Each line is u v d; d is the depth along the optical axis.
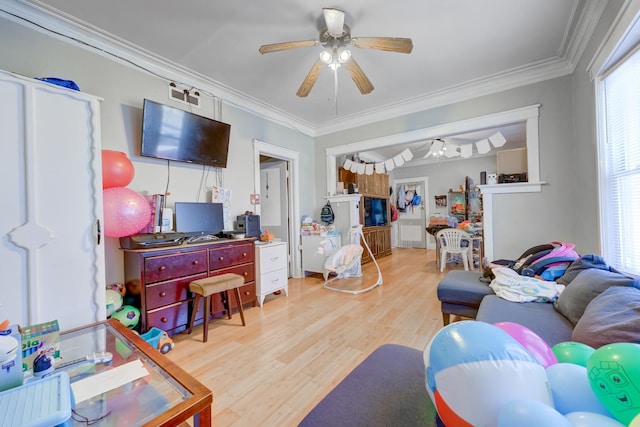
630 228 1.70
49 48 1.98
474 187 6.64
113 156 1.99
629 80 1.65
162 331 2.04
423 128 3.54
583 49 2.25
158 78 2.60
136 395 1.00
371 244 5.67
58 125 1.58
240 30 2.12
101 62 2.24
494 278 2.24
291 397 1.51
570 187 2.64
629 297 1.11
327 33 1.92
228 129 3.05
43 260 1.53
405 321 2.52
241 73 2.77
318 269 4.16
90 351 1.31
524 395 0.66
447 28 2.14
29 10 1.86
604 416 0.67
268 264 3.10
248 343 2.14
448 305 2.27
